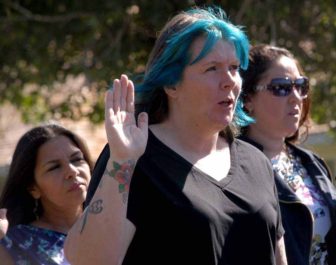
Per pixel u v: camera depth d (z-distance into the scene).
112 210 6.48
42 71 21.03
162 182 6.73
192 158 7.00
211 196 6.78
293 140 9.30
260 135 9.05
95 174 6.93
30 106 22.64
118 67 19.92
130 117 6.73
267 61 9.03
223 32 6.95
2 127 27.73
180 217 6.61
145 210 6.66
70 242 6.59
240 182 7.01
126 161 6.56
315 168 9.14
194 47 6.89
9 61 21.06
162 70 7.01
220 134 7.39
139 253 6.66
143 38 20.27
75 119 22.20
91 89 21.48
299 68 9.34
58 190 9.12
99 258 6.44
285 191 8.39
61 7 20.67
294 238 8.26
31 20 20.53
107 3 19.45
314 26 20.61
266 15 19.52
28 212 9.28
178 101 7.04
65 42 20.59
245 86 9.05
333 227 8.91
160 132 7.06
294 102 9.01
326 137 23.23
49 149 9.18
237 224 6.77
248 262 6.78
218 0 19.48
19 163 9.23
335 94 20.84
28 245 9.07
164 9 19.56
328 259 8.88
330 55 20.62
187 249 6.60
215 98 6.89
